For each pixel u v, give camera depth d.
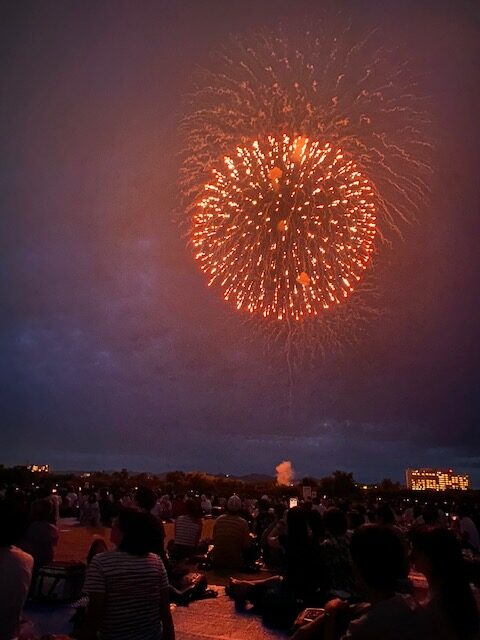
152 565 4.41
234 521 11.95
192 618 7.71
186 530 11.54
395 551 3.46
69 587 7.86
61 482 53.00
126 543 4.48
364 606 4.39
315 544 7.73
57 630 6.70
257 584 8.16
